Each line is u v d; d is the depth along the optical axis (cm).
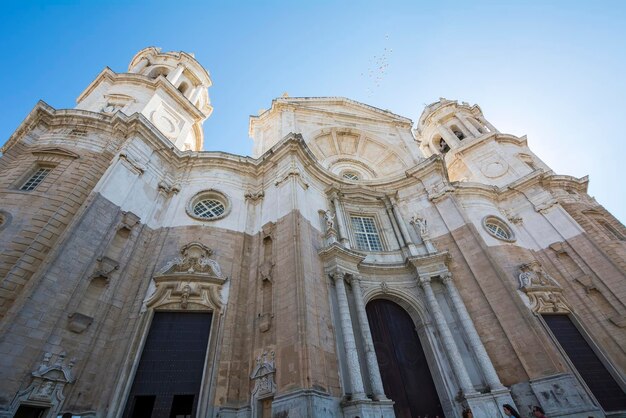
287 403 999
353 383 1158
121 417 1018
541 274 1809
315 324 1214
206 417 1057
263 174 1938
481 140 2923
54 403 928
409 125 2917
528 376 1280
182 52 2997
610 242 2017
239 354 1245
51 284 1049
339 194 1988
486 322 1473
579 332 1641
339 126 2630
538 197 2308
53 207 1345
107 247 1284
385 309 1620
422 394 1365
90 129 1764
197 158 1889
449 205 1931
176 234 1522
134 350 1142
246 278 1498
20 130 1783
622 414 1342
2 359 864
